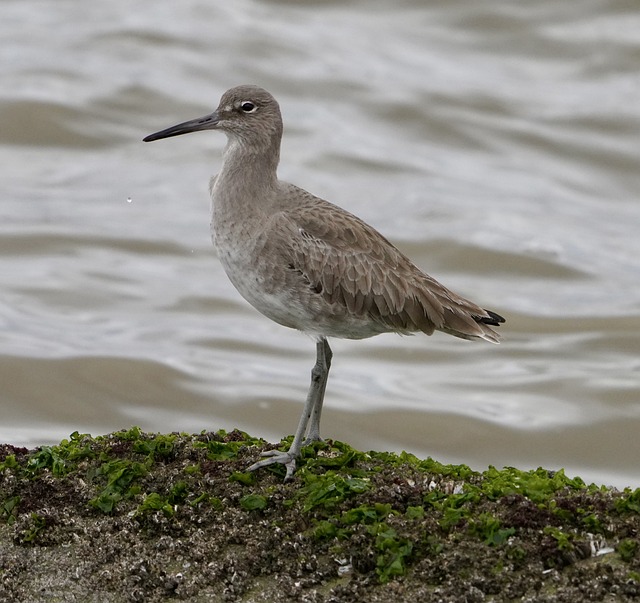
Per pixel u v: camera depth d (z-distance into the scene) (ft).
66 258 70.33
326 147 82.33
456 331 36.68
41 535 31.91
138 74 88.07
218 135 83.87
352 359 63.36
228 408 57.06
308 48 93.76
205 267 70.74
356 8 99.96
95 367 59.47
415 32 97.25
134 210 75.66
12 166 79.87
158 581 30.35
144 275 69.26
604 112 86.12
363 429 55.98
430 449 54.80
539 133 84.99
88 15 98.78
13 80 86.12
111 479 33.12
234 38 94.12
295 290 35.91
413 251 71.92
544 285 69.92
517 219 76.07
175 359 60.75
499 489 31.71
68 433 54.29
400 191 78.07
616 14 95.25
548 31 94.99
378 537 30.07
